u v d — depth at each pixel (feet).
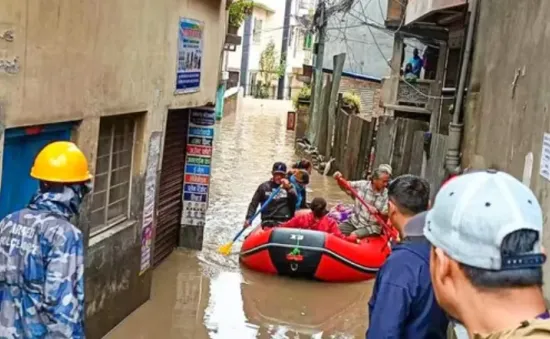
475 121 27.12
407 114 55.67
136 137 22.70
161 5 23.04
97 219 20.48
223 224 37.70
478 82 27.25
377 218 30.14
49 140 17.29
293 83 180.55
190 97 27.30
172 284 26.84
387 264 9.95
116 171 21.59
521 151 20.31
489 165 23.99
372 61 83.76
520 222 4.41
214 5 29.84
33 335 11.25
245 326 23.26
